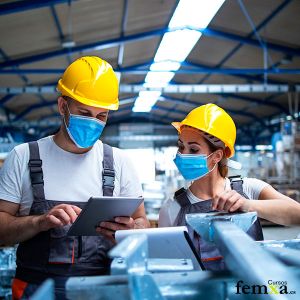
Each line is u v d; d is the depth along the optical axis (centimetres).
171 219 138
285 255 54
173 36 555
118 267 55
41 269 111
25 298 109
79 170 120
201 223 70
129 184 129
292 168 695
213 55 762
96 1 464
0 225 110
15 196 116
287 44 636
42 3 416
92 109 115
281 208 115
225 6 540
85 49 611
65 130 119
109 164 125
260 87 718
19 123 1020
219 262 112
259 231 115
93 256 115
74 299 51
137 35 619
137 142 1546
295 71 654
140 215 133
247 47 676
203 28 536
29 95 884
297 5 496
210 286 53
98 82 116
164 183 762
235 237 53
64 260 111
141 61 821
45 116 1166
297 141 673
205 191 138
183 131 141
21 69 627
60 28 523
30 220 104
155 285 50
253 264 43
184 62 796
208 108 141
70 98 117
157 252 74
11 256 272
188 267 63
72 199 117
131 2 506
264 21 563
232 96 1020
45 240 113
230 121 143
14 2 412
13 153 119
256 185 139
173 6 550
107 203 90
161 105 1284
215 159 139
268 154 774
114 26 574
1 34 500
